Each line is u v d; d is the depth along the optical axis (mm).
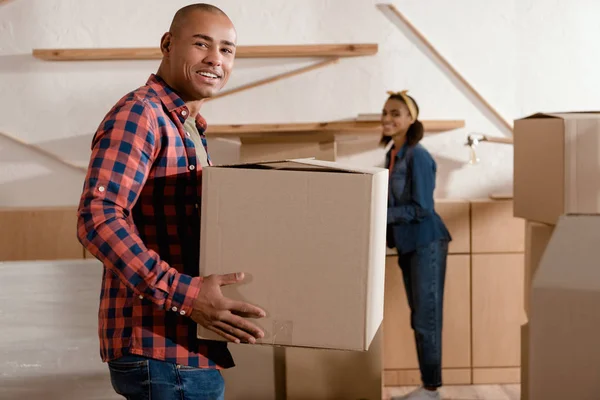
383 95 3527
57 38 3426
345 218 1314
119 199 1321
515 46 3551
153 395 1428
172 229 1451
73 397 2326
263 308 1349
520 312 3463
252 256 1351
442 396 3330
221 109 3490
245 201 1346
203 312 1339
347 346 1328
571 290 1058
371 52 3412
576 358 1059
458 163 3592
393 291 3438
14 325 2344
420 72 3531
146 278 1305
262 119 3508
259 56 3471
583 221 1171
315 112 3516
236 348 2869
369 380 2887
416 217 3041
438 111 3559
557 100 3586
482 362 3488
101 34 3434
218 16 1511
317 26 3486
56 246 3291
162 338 1423
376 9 3494
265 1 3459
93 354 2359
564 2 3547
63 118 3477
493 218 3420
